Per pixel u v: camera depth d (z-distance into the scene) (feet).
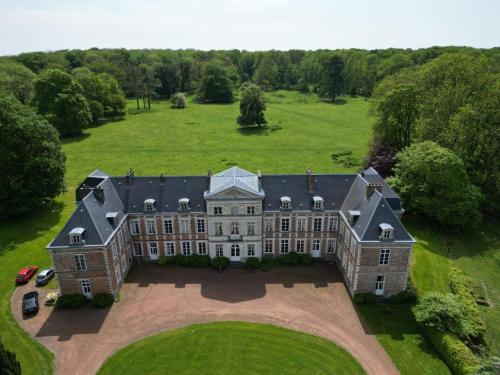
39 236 230.07
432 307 147.02
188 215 196.85
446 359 139.33
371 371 137.08
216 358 143.23
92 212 172.45
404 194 241.35
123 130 491.31
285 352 145.79
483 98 261.03
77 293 173.47
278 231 201.67
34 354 145.18
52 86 429.79
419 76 313.32
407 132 301.02
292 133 469.98
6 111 239.71
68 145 423.23
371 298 171.83
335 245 204.64
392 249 166.20
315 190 201.98
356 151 394.32
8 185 240.12
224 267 199.21
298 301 174.91
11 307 171.12
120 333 155.84
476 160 256.73
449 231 237.66
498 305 174.19
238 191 187.01
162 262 202.59
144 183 203.72
